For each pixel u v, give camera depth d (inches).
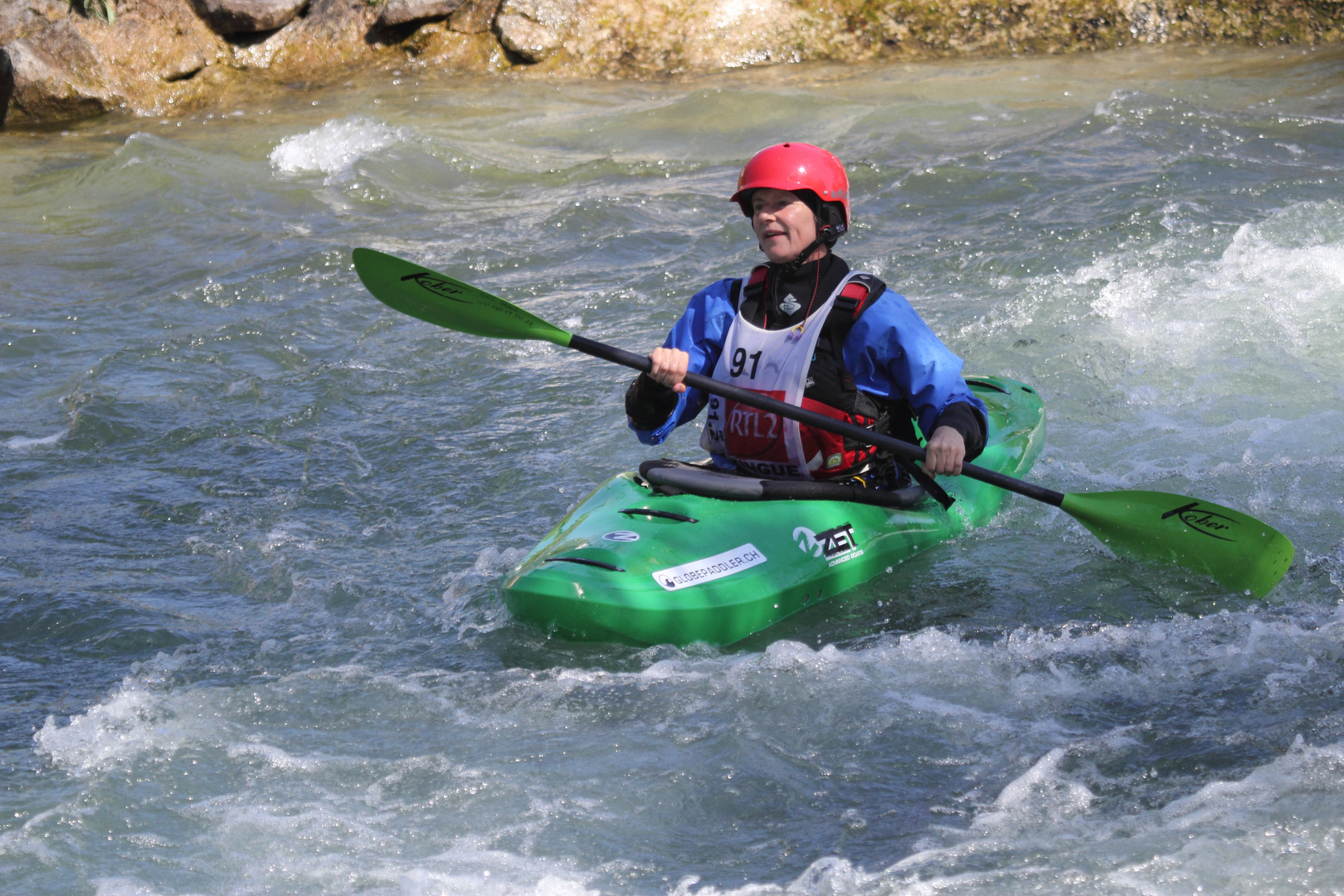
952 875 314.8
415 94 1707.7
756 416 498.0
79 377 823.7
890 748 380.8
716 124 1486.2
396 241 1111.6
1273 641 438.0
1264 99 1419.8
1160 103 1366.9
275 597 523.5
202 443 707.4
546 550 478.0
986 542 541.0
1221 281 842.2
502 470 649.6
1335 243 883.4
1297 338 745.0
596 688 428.1
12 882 326.0
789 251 485.4
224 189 1309.1
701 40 1795.0
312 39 1835.6
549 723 406.3
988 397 652.7
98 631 494.9
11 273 1083.9
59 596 524.4
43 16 1749.5
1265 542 472.7
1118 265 893.8
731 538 475.2
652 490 503.5
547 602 452.1
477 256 1054.4
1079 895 302.7
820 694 415.2
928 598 491.5
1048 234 983.6
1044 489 494.6
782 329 491.8
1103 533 497.0
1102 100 1448.1
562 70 1797.5
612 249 1059.3
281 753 391.5
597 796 362.9
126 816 357.4
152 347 866.8
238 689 437.4
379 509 612.4
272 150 1425.9
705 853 334.3
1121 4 1777.8
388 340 876.0
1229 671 417.7
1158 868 310.8
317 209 1234.0
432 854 336.5
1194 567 494.6
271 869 331.3
